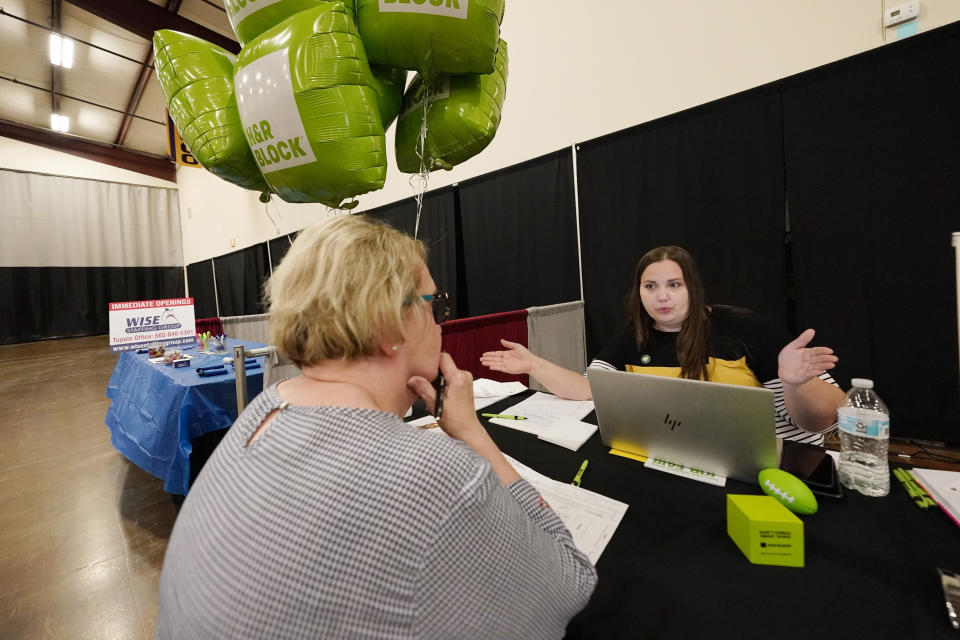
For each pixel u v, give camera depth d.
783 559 0.55
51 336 7.98
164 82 1.08
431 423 1.12
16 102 6.85
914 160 1.74
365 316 0.42
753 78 2.15
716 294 2.29
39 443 2.81
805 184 1.99
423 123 1.10
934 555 0.55
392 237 0.49
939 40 1.65
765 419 0.68
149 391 2.01
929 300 1.75
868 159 1.83
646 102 2.54
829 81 1.90
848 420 0.75
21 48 5.62
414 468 0.34
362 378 0.45
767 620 0.47
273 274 0.49
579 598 0.41
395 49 0.94
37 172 7.77
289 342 0.46
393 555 0.32
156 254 9.08
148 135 8.13
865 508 0.67
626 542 0.62
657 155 2.44
